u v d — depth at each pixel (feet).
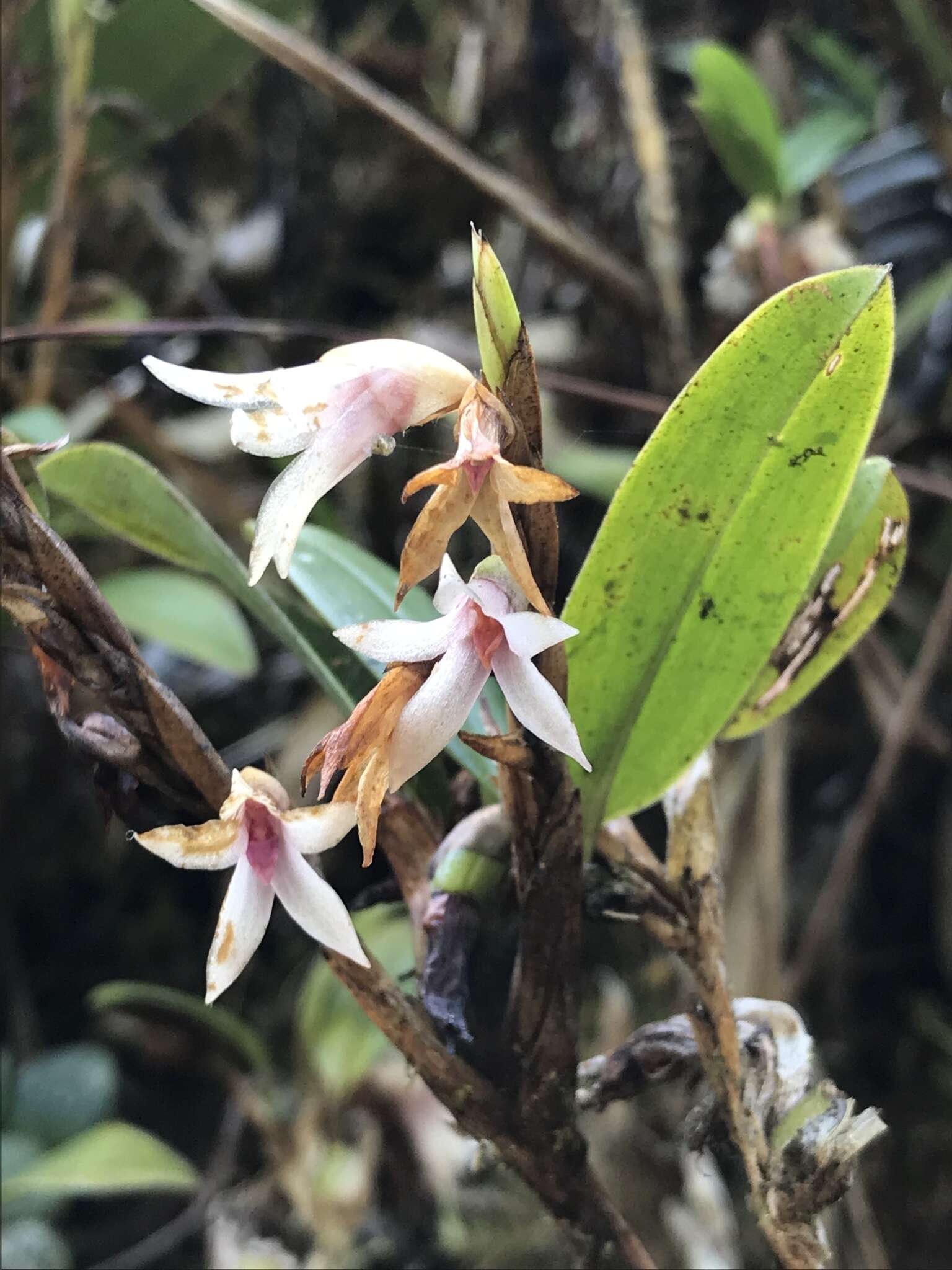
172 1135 1.17
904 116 1.09
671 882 0.42
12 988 1.22
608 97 1.07
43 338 0.65
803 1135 0.38
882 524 0.42
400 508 1.14
